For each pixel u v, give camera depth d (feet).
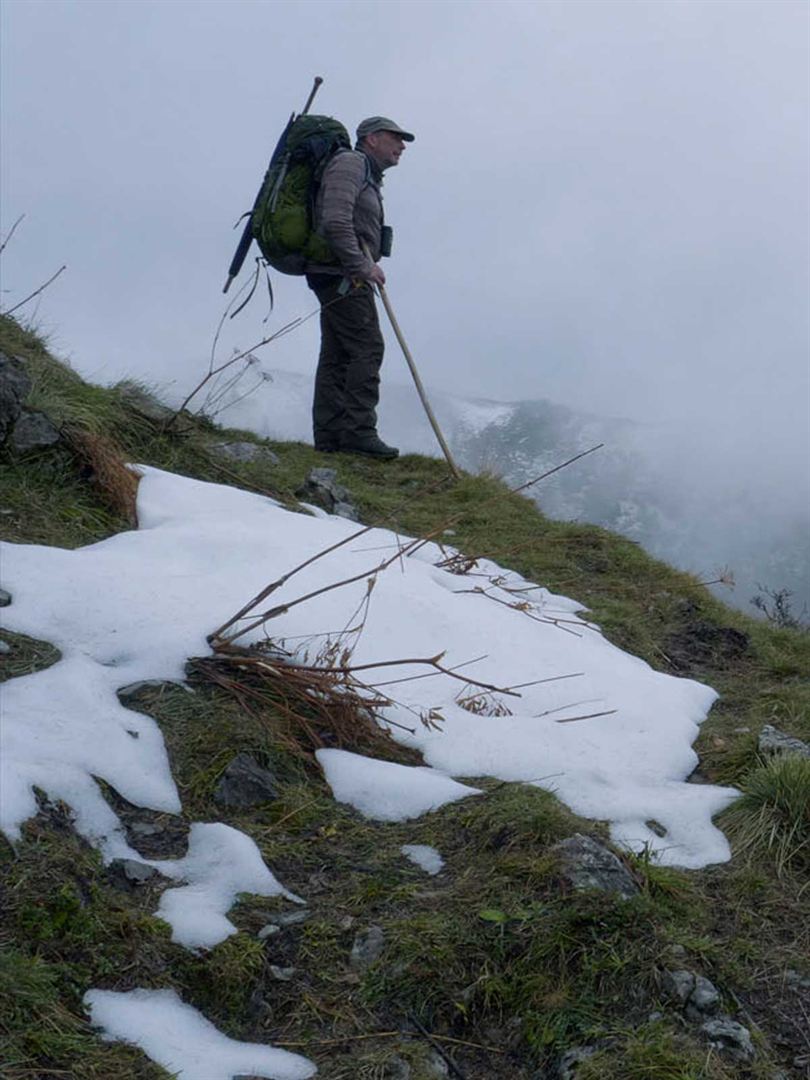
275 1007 12.20
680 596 25.14
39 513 19.52
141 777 14.46
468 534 26.71
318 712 16.42
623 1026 11.89
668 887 13.85
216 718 15.61
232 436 30.01
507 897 13.26
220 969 12.30
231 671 16.52
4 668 15.43
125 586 17.46
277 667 16.51
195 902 13.03
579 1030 11.87
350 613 18.65
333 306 30.73
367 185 30.07
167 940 12.52
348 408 31.48
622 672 19.60
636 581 25.82
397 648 18.37
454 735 16.67
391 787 15.26
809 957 13.37
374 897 13.46
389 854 14.24
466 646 18.89
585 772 16.29
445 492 29.55
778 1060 12.00
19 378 20.49
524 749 16.51
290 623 17.81
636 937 12.67
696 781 17.15
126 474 21.45
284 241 29.84
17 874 12.42
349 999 12.30
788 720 19.71
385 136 30.48
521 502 29.68
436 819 14.88
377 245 30.66
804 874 14.75
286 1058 11.66
